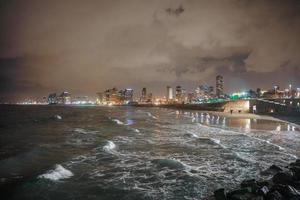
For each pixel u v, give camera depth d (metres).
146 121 72.44
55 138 37.50
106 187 16.69
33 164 22.02
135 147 29.97
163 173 19.72
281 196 13.34
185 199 14.95
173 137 37.97
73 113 123.75
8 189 16.05
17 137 38.59
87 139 36.34
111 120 74.56
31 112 132.38
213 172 20.16
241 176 19.17
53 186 16.59
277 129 49.72
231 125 58.41
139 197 15.20
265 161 23.55
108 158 24.31
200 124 61.19
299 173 17.56
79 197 15.10
